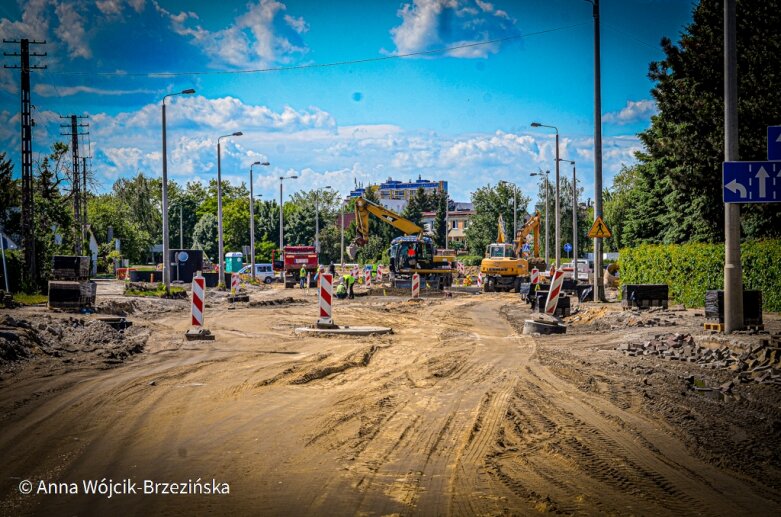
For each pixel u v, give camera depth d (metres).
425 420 8.91
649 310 24.55
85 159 65.00
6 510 5.64
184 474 6.63
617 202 80.25
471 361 14.25
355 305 34.94
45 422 8.59
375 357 15.07
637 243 46.16
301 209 111.00
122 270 68.50
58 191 55.00
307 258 59.44
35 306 26.86
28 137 37.47
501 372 12.78
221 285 50.03
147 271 59.81
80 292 24.80
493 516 5.57
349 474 6.66
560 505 5.80
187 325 22.66
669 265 30.03
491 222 93.75
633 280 34.91
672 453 7.41
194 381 11.59
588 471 6.77
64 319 19.41
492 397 10.38
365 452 7.42
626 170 84.25
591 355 15.21
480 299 40.69
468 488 6.25
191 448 7.53
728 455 7.31
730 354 14.07
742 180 15.25
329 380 11.99
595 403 9.91
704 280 26.81
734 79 15.63
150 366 13.20
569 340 18.31
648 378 12.10
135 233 95.75
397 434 8.20
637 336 17.84
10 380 11.38
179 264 60.78
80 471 6.68
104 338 16.47
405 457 7.24
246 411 9.37
